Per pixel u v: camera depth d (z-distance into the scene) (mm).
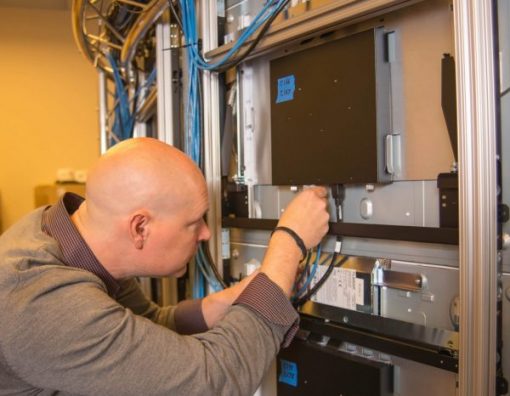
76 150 3596
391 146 829
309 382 960
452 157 750
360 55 836
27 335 667
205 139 1143
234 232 1167
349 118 858
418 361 760
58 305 678
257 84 1095
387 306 847
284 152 1000
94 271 800
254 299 753
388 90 830
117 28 1635
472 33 614
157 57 1360
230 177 1170
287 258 821
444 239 705
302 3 867
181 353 682
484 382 626
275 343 750
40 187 3270
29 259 726
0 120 3438
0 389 734
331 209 949
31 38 3488
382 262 851
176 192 774
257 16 958
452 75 734
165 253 801
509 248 661
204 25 1101
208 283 1219
